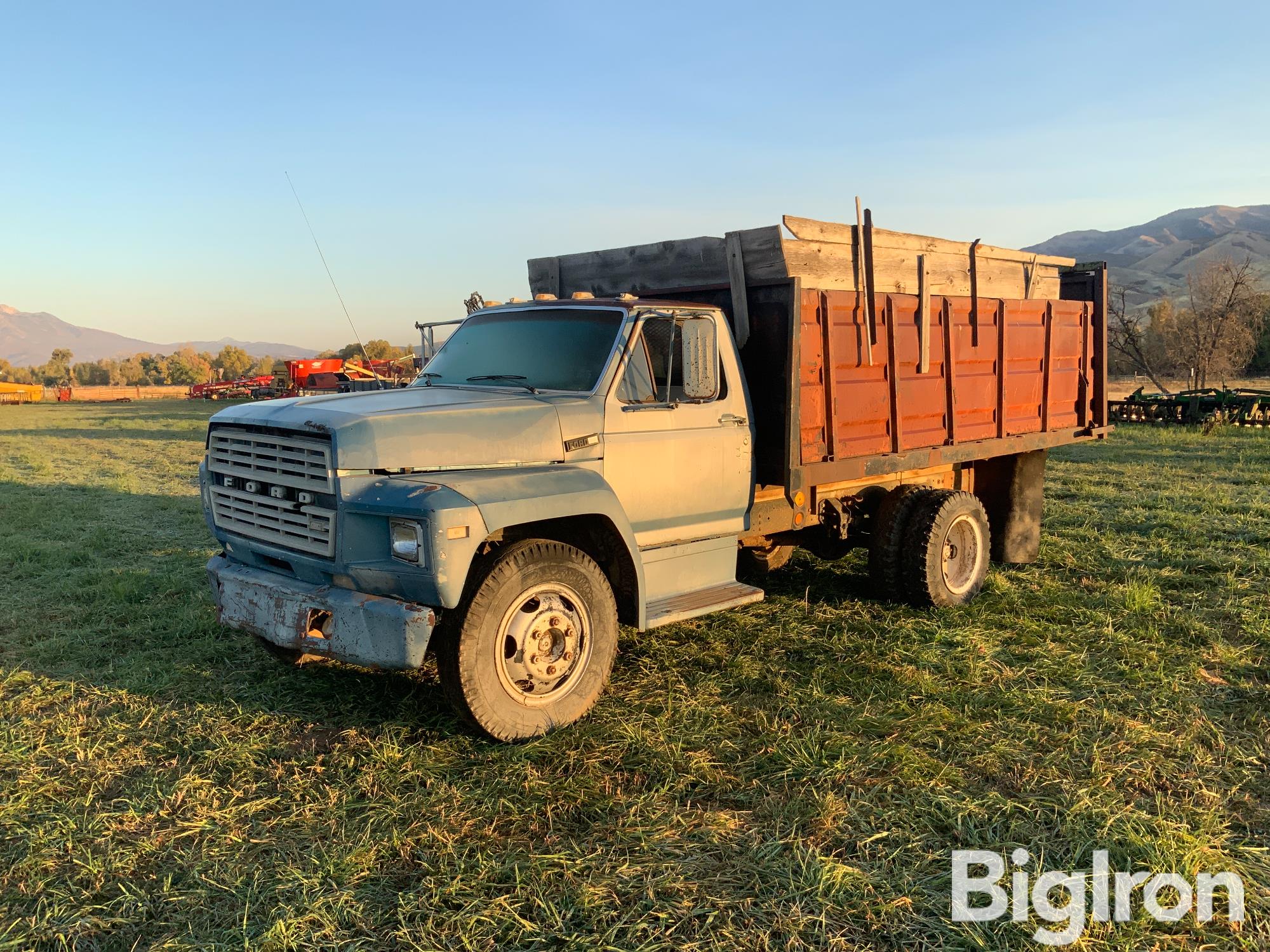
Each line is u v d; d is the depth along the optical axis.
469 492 4.07
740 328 5.54
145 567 8.30
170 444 24.86
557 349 5.24
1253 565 7.56
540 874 3.15
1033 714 4.57
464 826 3.52
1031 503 7.93
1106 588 7.07
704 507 5.38
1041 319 7.52
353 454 4.11
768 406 5.57
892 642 5.80
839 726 4.46
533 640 4.31
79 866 3.26
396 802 3.70
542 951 2.79
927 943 2.81
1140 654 5.41
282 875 3.18
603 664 4.60
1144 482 12.96
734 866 3.23
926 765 3.98
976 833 3.44
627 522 4.68
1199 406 24.02
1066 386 7.96
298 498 4.35
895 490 6.79
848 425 5.87
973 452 6.93
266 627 4.45
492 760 4.11
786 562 7.91
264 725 4.57
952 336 6.61
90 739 4.38
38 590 7.42
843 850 3.35
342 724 4.59
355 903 3.02
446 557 3.89
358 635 4.07
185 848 3.40
